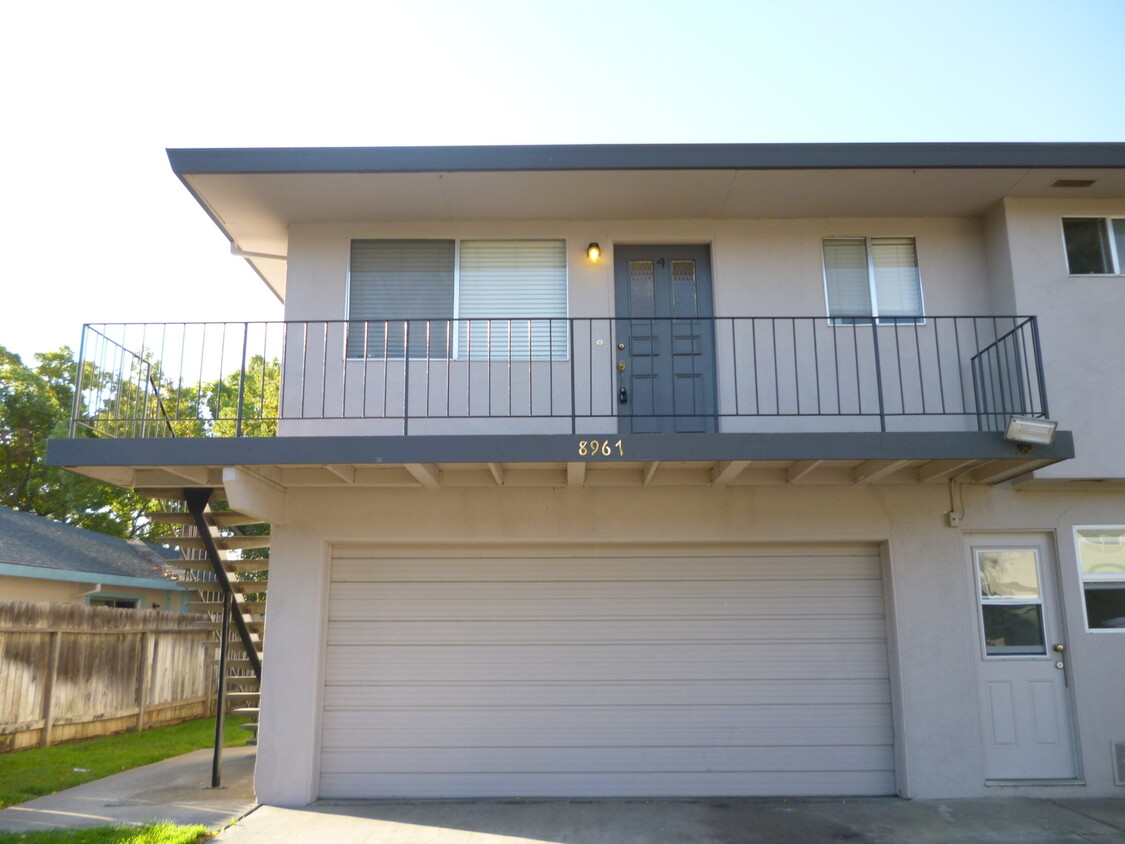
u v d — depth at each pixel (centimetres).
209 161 776
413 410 831
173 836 625
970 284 866
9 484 2288
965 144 774
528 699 800
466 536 805
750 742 795
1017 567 822
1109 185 813
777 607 818
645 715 798
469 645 809
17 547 1391
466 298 868
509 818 712
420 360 843
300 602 792
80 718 1095
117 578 1520
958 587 802
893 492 818
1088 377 801
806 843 641
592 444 696
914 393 841
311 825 689
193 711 1376
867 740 796
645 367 859
